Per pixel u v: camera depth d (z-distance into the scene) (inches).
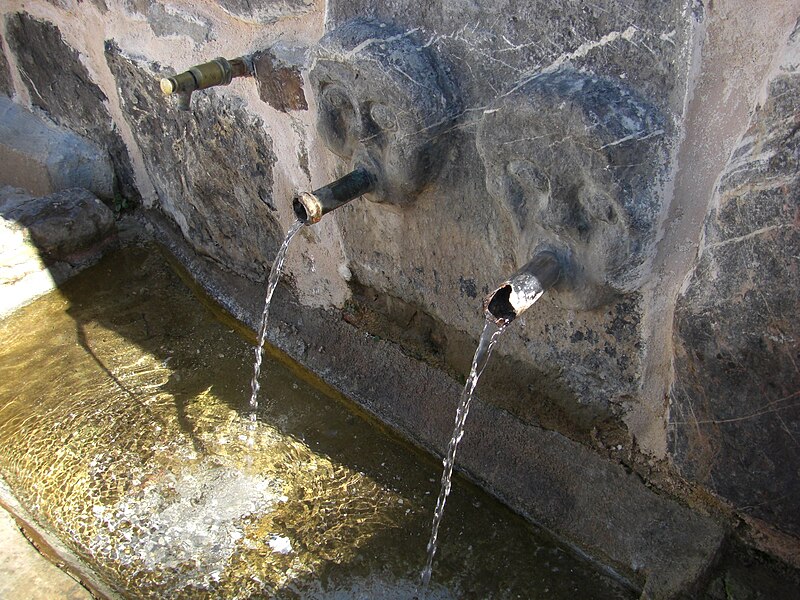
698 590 48.0
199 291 82.0
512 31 43.8
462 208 53.2
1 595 51.1
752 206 37.8
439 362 64.2
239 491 60.0
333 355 70.6
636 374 49.4
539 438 57.5
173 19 67.5
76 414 66.3
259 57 60.7
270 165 66.5
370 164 53.4
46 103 91.3
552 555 54.6
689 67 37.7
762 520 47.4
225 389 69.9
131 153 85.3
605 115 39.1
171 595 53.1
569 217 43.5
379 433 65.3
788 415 41.5
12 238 77.4
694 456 48.3
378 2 49.8
